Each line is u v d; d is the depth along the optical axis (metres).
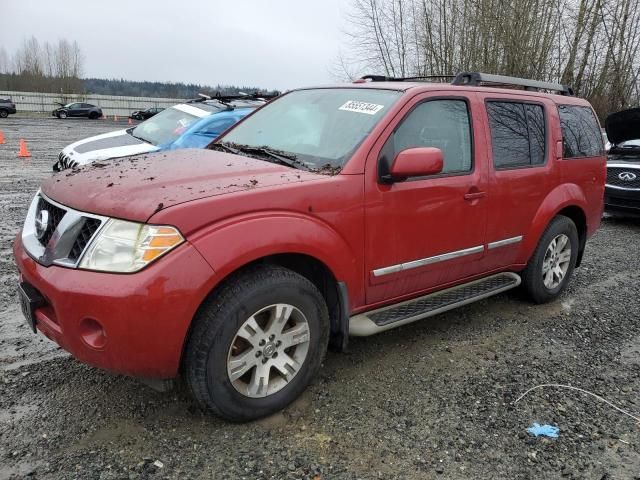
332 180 3.08
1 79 83.44
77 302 2.48
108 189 2.79
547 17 20.94
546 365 3.78
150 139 8.80
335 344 3.33
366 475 2.56
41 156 15.98
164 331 2.49
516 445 2.85
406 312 3.61
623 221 9.43
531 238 4.51
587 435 2.97
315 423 2.96
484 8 21.62
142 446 2.69
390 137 3.38
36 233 2.98
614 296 5.31
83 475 2.46
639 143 9.06
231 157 3.43
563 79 20.84
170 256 2.49
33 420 2.86
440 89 3.78
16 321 4.07
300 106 4.05
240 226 2.67
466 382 3.48
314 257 2.97
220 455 2.65
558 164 4.70
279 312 2.87
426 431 2.93
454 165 3.81
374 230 3.28
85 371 3.38
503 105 4.30
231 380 2.76
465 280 4.12
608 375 3.69
